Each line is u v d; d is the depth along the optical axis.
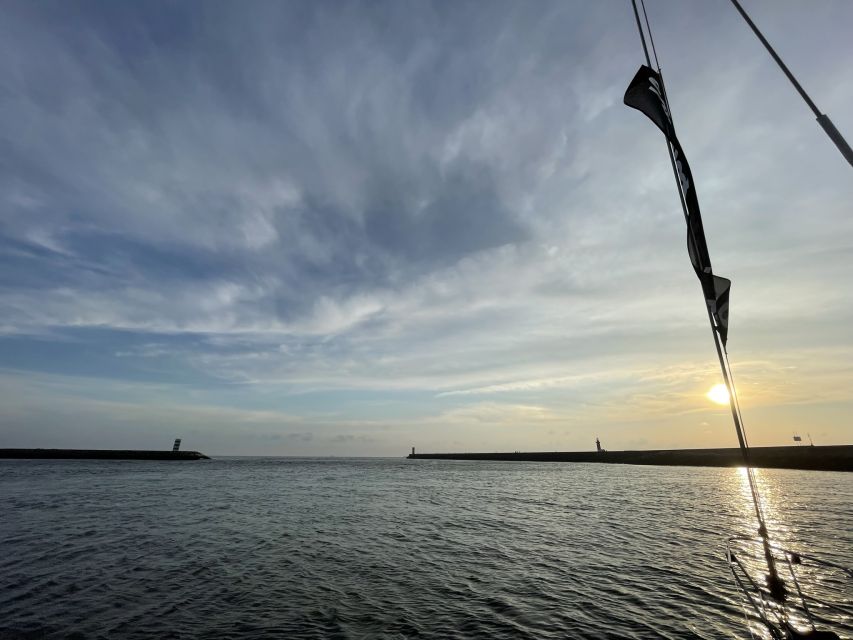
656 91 6.95
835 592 12.48
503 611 11.55
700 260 6.47
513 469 95.56
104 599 12.34
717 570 15.09
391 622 10.81
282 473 80.19
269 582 13.97
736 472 70.56
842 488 40.97
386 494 42.34
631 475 67.94
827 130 5.43
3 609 11.48
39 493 38.41
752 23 6.02
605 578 14.38
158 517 26.61
